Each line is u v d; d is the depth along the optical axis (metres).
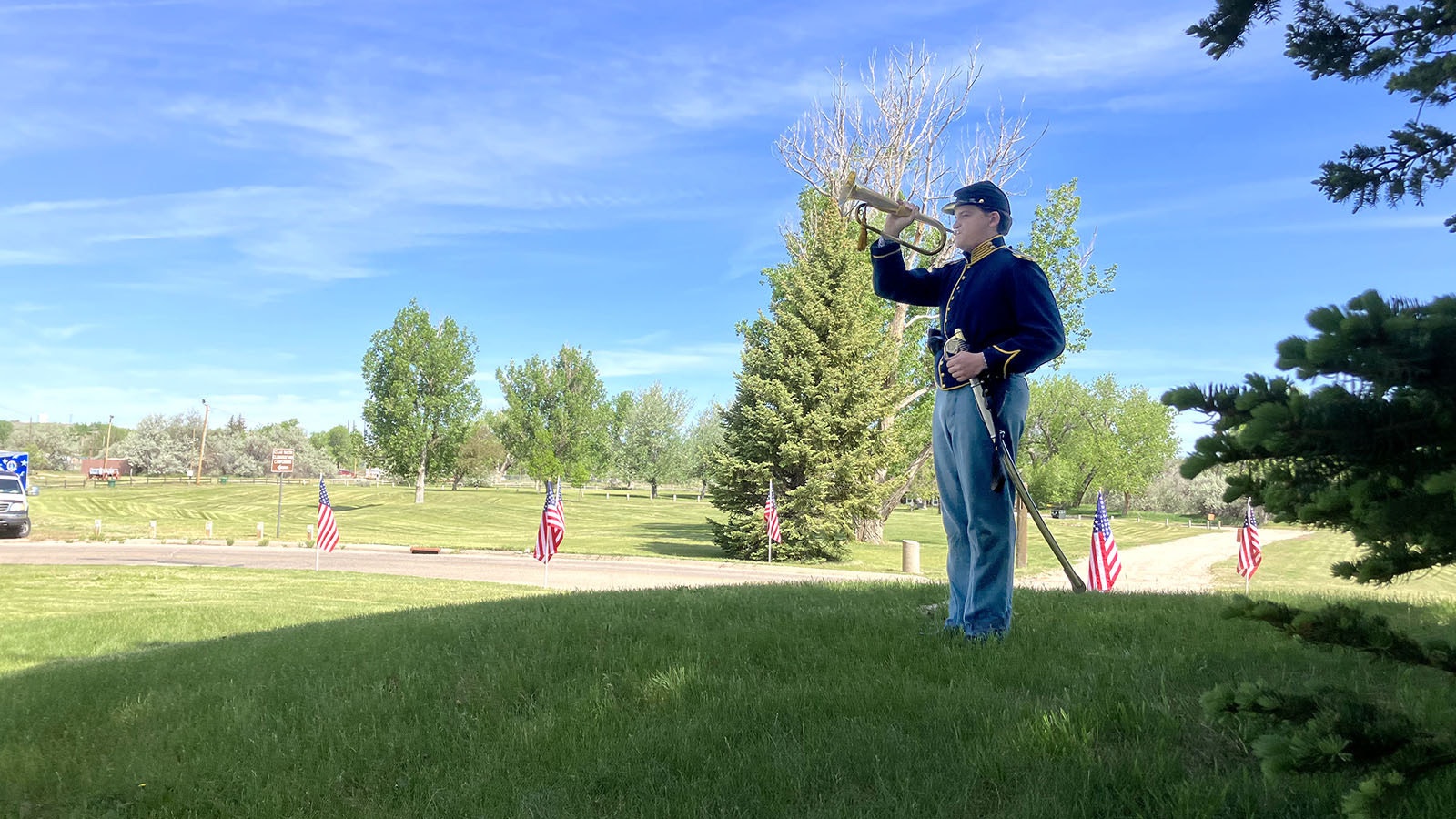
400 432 63.75
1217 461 2.15
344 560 27.66
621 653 5.11
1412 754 2.15
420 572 23.97
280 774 3.94
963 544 5.44
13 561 24.12
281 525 42.62
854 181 5.36
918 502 112.19
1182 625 5.68
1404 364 1.86
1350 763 2.20
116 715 4.96
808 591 8.38
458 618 7.39
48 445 125.06
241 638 8.09
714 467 31.30
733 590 8.66
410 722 4.43
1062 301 35.44
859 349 31.17
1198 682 4.20
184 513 48.72
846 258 31.22
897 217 5.39
